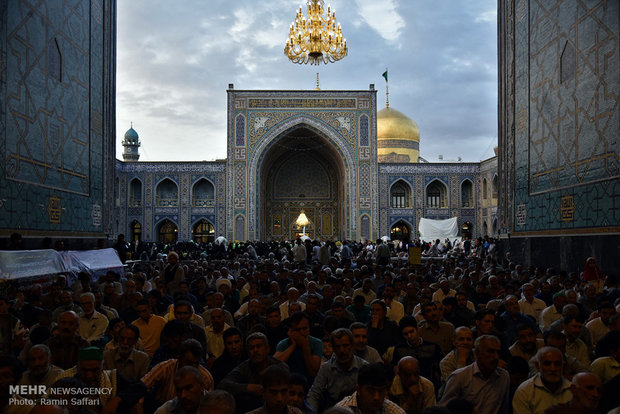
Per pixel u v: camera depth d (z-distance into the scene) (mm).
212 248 18031
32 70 7562
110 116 10688
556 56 9039
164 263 11070
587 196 8031
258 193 21750
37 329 3494
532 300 5109
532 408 2420
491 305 4789
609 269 7418
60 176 8445
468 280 6375
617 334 2781
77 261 7359
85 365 2479
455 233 20156
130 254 13695
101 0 10258
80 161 9242
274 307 3953
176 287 6301
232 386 2646
